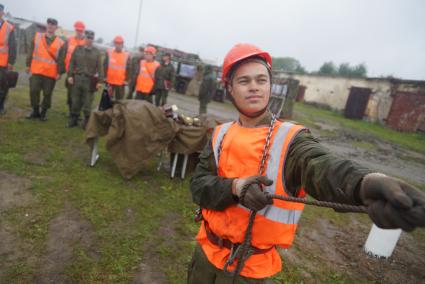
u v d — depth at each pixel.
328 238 3.68
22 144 4.66
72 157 4.58
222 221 1.22
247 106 1.17
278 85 13.96
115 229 3.01
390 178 0.63
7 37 5.62
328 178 0.79
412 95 18.47
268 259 1.22
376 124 20.31
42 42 5.72
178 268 2.64
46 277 2.30
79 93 5.96
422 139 16.56
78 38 6.57
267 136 1.12
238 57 1.15
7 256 2.44
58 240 2.71
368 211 0.63
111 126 3.94
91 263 2.51
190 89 16.83
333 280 2.84
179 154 4.70
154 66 7.65
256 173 1.12
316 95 26.25
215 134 1.35
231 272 1.17
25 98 7.94
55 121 6.25
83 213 3.17
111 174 4.23
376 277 3.02
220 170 1.26
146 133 3.94
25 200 3.22
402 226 0.57
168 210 3.56
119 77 6.87
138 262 2.62
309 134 1.08
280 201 1.10
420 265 3.38
